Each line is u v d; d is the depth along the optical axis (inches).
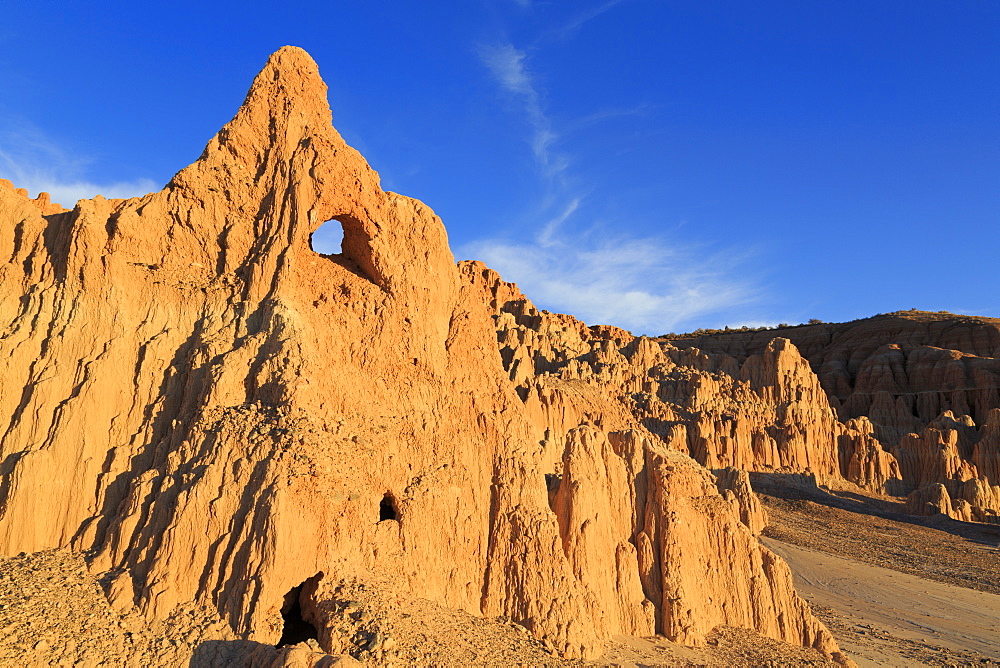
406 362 1210.6
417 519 1094.4
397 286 1236.5
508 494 1212.5
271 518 908.0
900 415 6156.5
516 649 1046.4
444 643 969.5
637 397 4409.5
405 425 1149.1
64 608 849.5
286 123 1218.6
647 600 1321.4
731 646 1302.9
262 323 1104.2
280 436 978.7
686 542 1380.4
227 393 1028.5
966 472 4562.0
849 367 7706.7
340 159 1217.4
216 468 948.0
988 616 2375.7
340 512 989.8
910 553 3196.4
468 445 1217.4
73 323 1050.7
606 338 5403.5
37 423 987.9
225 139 1203.2
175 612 877.2
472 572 1141.7
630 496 1408.7
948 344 7288.4
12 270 1092.5
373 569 1010.7
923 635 2091.5
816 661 1318.9
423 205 1349.7
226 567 905.5
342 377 1112.2
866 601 2434.8
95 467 992.2
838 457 4665.4
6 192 1127.6
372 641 887.7
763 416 4648.1
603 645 1189.7
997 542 3454.7
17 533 928.3
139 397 1040.2
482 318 1393.9
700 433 4133.9
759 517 3179.1
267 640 869.8
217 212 1178.6
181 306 1118.4
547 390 1894.7
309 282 1186.0
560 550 1191.6
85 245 1077.8
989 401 6156.5
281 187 1193.4
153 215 1140.5
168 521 923.4
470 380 1305.4
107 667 804.0
